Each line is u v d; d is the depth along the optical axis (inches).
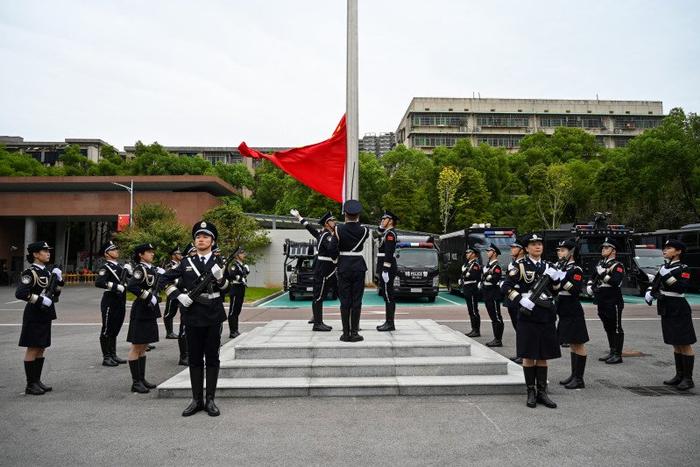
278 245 1232.2
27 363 253.8
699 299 867.4
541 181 1935.3
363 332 324.2
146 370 314.5
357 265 287.1
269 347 271.6
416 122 3218.5
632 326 513.7
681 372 264.8
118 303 332.2
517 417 207.9
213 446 175.6
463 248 836.6
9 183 1385.3
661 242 1088.8
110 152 2142.0
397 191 1777.8
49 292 260.7
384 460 162.2
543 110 3272.6
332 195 369.1
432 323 375.6
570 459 162.7
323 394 239.5
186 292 218.1
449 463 159.6
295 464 159.2
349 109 356.8
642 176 1430.9
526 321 223.6
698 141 1391.5
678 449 171.5
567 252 269.1
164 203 1419.8
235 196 1712.6
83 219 1572.3
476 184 1827.0
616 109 3302.2
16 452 170.7
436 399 234.7
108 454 168.7
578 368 262.5
